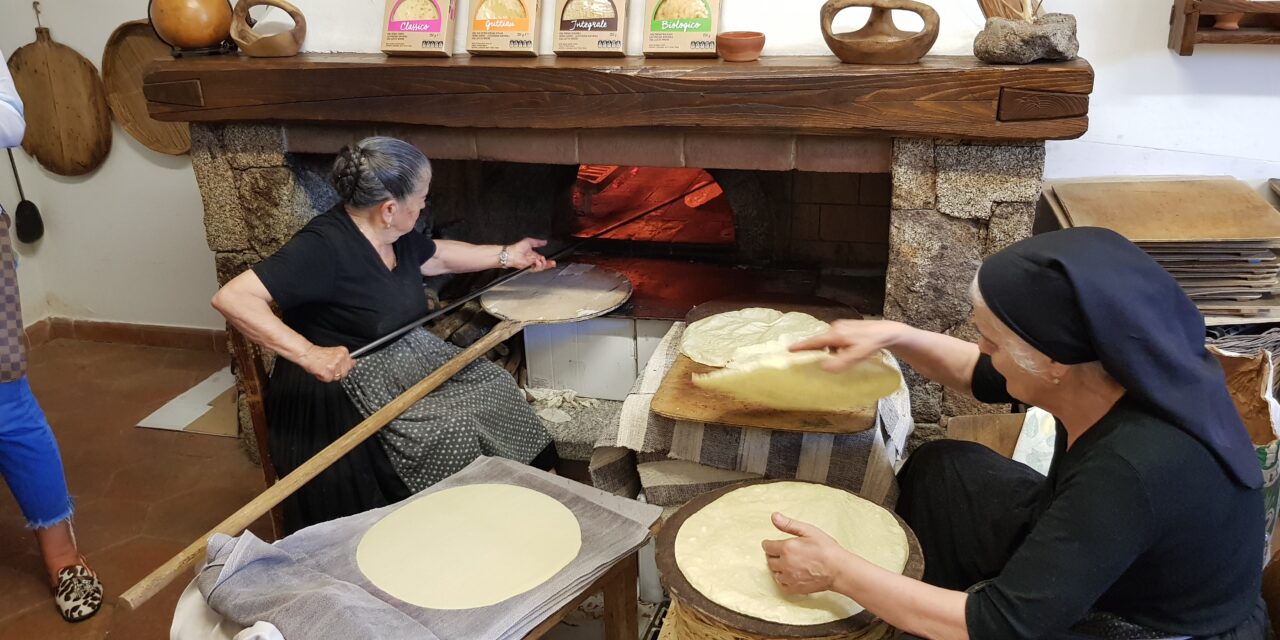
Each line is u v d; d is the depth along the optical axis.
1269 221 2.31
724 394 2.08
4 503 2.94
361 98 2.53
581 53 2.47
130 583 2.55
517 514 1.87
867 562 1.47
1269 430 1.98
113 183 3.75
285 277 2.16
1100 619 1.45
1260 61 2.51
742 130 2.37
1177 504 1.31
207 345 3.93
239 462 3.12
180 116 2.70
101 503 2.91
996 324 1.42
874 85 2.18
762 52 2.45
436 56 2.57
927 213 2.31
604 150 2.48
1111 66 2.61
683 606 1.60
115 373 3.76
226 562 1.62
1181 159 2.67
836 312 2.56
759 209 3.10
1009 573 1.39
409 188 2.22
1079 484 1.35
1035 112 2.12
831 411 2.00
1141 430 1.33
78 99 3.60
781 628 1.49
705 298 2.81
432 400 2.33
